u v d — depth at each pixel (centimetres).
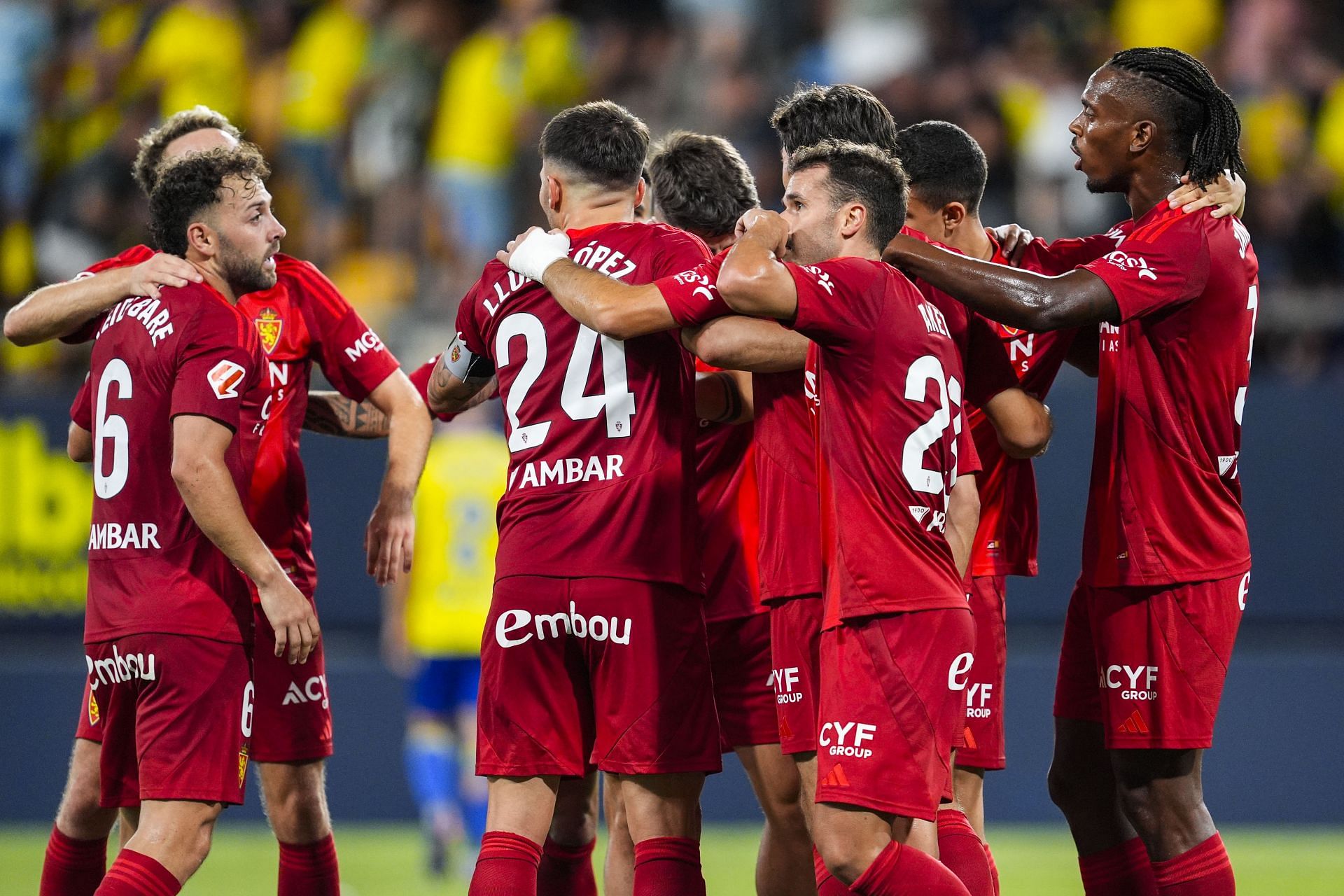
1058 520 2998
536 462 1459
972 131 3678
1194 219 1476
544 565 1444
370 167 3875
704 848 2867
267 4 4053
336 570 3020
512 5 3959
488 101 3788
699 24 4034
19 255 3706
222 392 1449
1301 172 3569
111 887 1410
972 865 1488
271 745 1636
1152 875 1638
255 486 1652
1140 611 1514
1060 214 3709
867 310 1338
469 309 1538
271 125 3888
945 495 1387
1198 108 1511
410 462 1736
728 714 1641
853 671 1344
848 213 1398
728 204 1673
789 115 1567
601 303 1378
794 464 1463
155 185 1608
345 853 2827
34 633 2989
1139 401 1507
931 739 1334
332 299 1734
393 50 3919
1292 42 3784
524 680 1457
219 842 2958
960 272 1405
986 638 1591
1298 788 3005
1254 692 3019
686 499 1468
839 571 1355
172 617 1456
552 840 1697
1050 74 3859
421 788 2661
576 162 1503
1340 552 2967
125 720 1516
